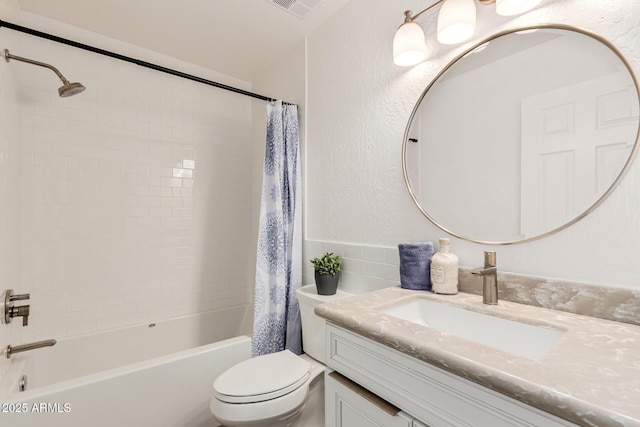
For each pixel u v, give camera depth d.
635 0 0.83
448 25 1.08
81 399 1.15
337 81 1.79
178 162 2.38
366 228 1.60
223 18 1.87
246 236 2.73
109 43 2.08
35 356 1.76
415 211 1.36
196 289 2.45
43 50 1.86
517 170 1.03
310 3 1.74
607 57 0.86
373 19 1.58
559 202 0.94
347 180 1.71
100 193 2.04
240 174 2.71
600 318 0.84
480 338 0.94
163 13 1.83
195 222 2.46
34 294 1.82
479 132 1.14
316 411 1.49
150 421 1.30
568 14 0.94
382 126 1.52
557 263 0.95
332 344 0.96
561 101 0.94
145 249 2.22
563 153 0.94
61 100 1.92
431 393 0.68
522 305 0.97
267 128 1.97
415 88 1.38
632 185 0.82
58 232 1.90
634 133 0.81
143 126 2.22
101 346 1.97
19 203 1.72
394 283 1.43
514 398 0.54
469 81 1.17
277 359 1.40
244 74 2.61
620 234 0.83
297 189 2.02
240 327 2.57
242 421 1.10
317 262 1.67
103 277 2.05
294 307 1.94
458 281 1.16
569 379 0.52
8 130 1.48
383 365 0.79
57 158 1.90
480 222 1.13
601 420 0.43
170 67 2.34
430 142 1.30
